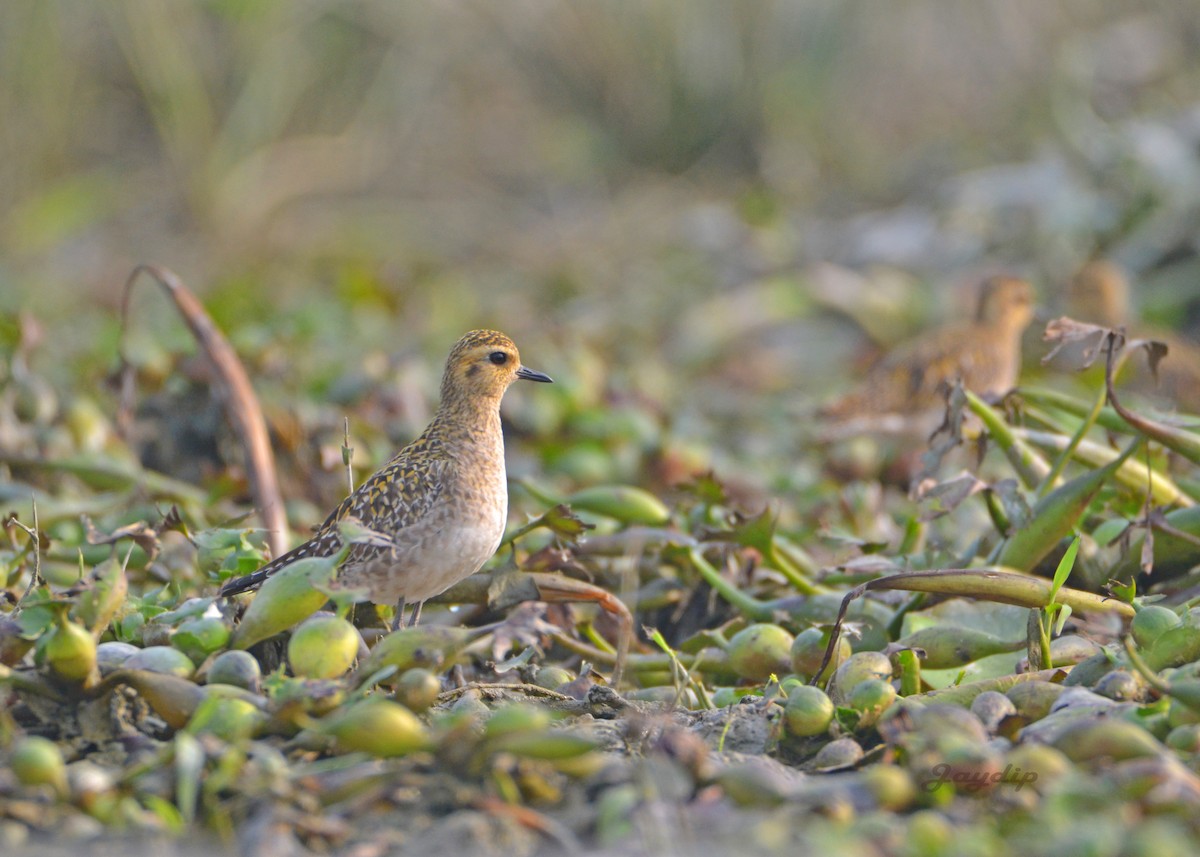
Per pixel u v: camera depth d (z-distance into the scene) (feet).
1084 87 77.71
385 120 89.76
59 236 79.77
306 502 38.81
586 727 22.88
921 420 48.93
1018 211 71.31
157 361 44.19
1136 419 26.91
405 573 28.58
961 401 30.14
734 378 60.85
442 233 82.58
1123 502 30.63
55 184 83.05
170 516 27.25
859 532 37.91
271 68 86.07
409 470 29.25
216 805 19.01
